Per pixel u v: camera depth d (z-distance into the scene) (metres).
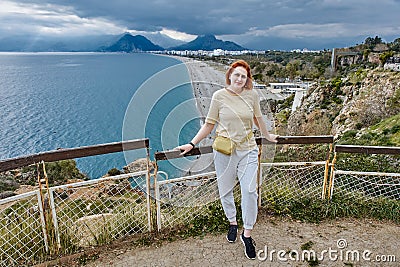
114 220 3.02
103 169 19.05
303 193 3.61
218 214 3.23
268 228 3.08
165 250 2.72
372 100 21.30
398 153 3.17
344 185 3.76
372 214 3.33
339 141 13.90
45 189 2.54
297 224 3.16
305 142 3.24
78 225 2.97
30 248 2.58
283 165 3.54
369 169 5.70
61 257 2.60
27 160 2.30
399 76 23.95
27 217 2.76
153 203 2.97
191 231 3.00
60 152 2.41
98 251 2.71
